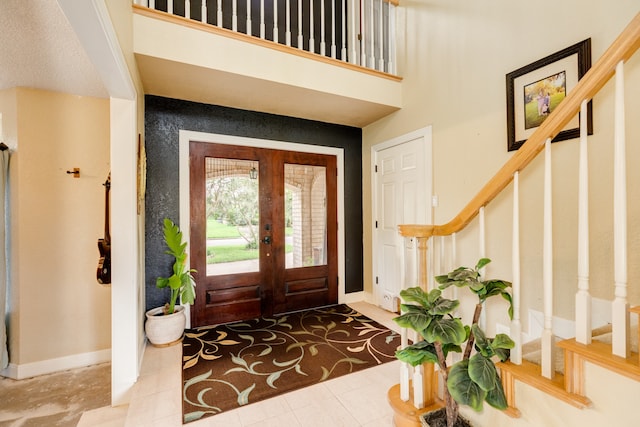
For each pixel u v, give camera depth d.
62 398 2.21
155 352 2.48
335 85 2.87
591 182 1.81
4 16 1.63
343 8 3.06
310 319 3.28
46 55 2.03
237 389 1.95
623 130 0.99
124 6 1.79
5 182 2.48
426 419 1.37
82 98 2.69
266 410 1.75
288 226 3.55
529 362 1.29
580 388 1.05
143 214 2.64
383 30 3.42
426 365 1.54
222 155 3.20
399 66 3.28
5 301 2.46
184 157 3.00
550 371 1.15
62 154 2.63
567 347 1.07
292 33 3.64
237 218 3.28
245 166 3.32
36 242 2.55
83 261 2.69
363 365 2.26
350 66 2.95
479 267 1.34
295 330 2.96
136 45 2.08
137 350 2.08
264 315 3.38
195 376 2.11
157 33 2.16
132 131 2.04
